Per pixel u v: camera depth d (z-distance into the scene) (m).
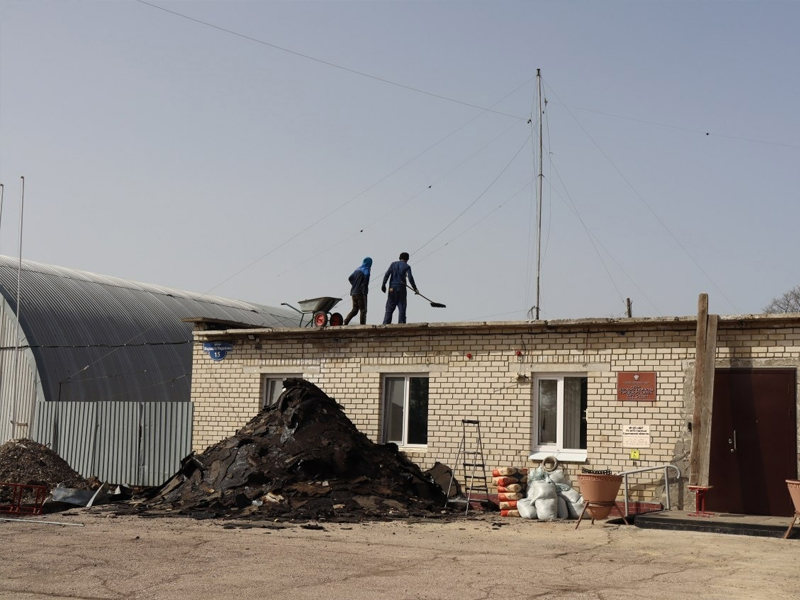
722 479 15.49
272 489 16.31
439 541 12.45
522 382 17.73
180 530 13.36
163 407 22.16
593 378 16.98
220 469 17.28
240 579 9.20
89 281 35.78
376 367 19.41
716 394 15.76
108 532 13.05
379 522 14.72
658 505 16.06
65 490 18.42
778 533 13.20
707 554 11.34
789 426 15.15
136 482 22.28
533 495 16.08
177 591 8.59
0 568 9.81
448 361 18.59
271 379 21.00
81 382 29.39
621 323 16.70
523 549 11.71
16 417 28.22
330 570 9.79
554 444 17.48
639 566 10.29
